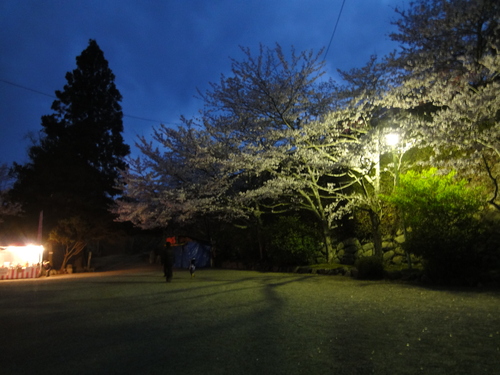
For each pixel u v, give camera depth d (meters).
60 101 30.70
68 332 6.53
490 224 11.80
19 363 4.82
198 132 18.97
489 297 8.16
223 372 4.25
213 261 25.89
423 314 6.80
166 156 21.06
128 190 21.69
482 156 11.04
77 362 4.78
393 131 12.97
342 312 7.35
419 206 11.07
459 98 9.94
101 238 29.88
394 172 13.59
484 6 11.20
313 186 16.72
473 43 12.03
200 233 29.55
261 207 22.61
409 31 12.59
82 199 27.92
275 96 15.61
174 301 9.82
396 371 4.07
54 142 29.72
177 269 25.22
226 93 17.11
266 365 4.42
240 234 22.92
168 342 5.60
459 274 10.61
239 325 6.55
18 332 6.69
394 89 12.72
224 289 11.88
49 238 27.17
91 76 31.25
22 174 28.58
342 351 4.82
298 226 18.09
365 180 16.94
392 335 5.49
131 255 43.12
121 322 7.26
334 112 14.21
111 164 31.39
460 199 10.72
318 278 14.02
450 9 11.66
